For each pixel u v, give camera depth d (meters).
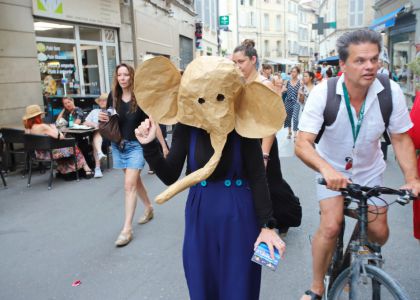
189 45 24.83
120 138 4.41
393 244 4.07
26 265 3.98
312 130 2.54
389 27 18.47
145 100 2.17
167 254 4.09
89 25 11.77
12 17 8.62
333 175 2.26
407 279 3.41
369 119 2.47
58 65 10.50
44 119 9.19
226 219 2.17
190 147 2.21
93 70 12.16
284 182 4.06
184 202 5.68
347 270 2.36
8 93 8.55
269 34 58.78
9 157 8.08
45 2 9.56
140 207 5.59
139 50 14.91
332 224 2.57
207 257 2.22
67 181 7.26
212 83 1.99
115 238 4.55
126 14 13.82
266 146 3.69
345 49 2.32
